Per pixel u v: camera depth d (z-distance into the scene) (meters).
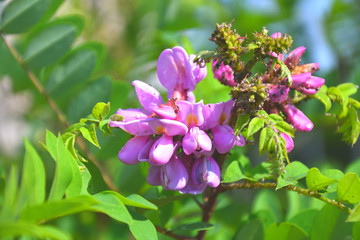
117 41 0.79
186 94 0.46
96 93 0.55
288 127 0.45
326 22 0.84
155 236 0.44
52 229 0.39
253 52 0.48
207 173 0.45
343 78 0.79
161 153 0.44
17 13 0.54
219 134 0.45
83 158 0.47
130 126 0.45
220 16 0.87
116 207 0.43
